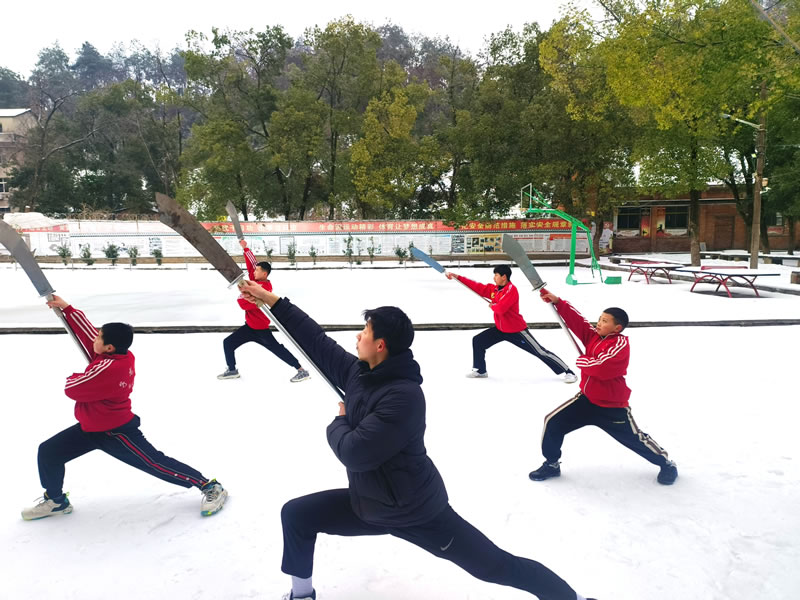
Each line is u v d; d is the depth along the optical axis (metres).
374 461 2.00
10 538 3.14
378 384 2.11
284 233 29.19
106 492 3.75
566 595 2.29
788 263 23.22
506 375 6.86
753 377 6.56
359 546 3.08
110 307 13.11
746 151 23.53
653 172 21.22
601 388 3.62
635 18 15.30
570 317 3.81
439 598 2.60
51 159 40.56
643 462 4.17
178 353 8.29
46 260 29.61
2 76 64.06
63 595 2.62
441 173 28.22
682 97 15.55
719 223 30.80
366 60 27.64
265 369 7.28
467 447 4.47
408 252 28.91
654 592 2.62
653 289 16.44
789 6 11.92
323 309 12.44
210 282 19.78
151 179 43.31
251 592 2.64
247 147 27.42
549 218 29.23
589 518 3.32
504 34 26.14
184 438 4.72
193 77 27.89
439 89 30.09
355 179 27.12
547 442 3.81
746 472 3.94
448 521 2.21
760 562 2.85
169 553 2.98
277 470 4.05
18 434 4.90
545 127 24.16
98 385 3.15
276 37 28.62
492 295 6.43
